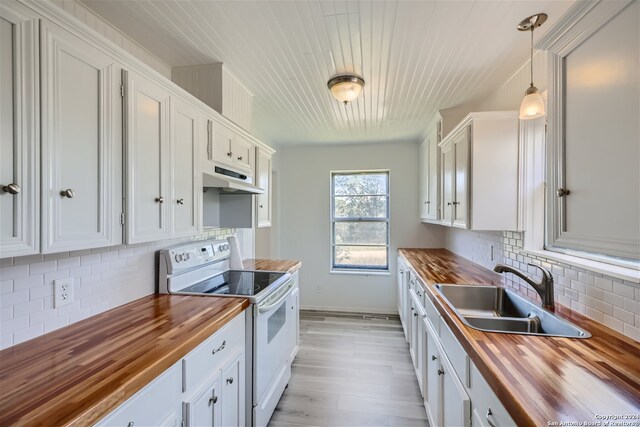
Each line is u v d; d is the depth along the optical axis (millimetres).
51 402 752
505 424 813
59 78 962
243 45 1741
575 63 887
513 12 1442
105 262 1451
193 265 1964
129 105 1226
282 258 4398
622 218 742
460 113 2836
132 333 1182
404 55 1843
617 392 778
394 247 4141
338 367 2639
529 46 1735
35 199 897
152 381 957
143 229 1311
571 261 1425
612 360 946
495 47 1751
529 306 1573
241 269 2471
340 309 4250
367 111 2873
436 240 4047
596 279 1277
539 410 708
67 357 985
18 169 856
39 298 1160
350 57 1871
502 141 1905
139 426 902
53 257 1212
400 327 3598
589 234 839
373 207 4297
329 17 1484
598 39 807
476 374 1055
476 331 1186
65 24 969
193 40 1690
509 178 1896
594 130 822
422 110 2832
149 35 1639
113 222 1166
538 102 1413
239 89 2248
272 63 1950
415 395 2229
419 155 4047
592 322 1266
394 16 1476
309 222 4352
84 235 1053
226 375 1426
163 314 1403
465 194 2053
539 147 1875
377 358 2801
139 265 1665
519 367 903
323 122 3223
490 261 2434
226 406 1424
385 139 3967
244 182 2275
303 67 2002
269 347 1872
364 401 2158
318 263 4324
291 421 1951
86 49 1050
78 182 1030
